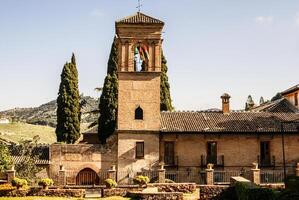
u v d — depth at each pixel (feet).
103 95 174.50
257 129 139.74
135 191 111.14
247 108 230.07
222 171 133.39
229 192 110.11
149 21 139.03
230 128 140.15
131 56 139.03
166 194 102.58
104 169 138.21
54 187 116.57
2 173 129.49
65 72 179.63
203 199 111.14
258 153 140.67
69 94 178.50
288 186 72.02
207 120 146.72
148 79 139.03
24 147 151.43
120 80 138.62
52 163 138.31
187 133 138.62
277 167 140.15
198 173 137.49
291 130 140.26
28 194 109.91
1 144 146.10
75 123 177.78
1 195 108.37
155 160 135.44
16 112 499.92
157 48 139.54
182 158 138.62
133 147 135.64
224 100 155.43
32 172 136.46
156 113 137.69
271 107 170.81
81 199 104.58
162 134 138.51
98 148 138.82
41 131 328.90
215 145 140.87
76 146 139.03
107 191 112.47
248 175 132.05
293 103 184.14
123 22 138.00
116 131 139.03
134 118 137.08
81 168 138.10
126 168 134.62
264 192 76.38
